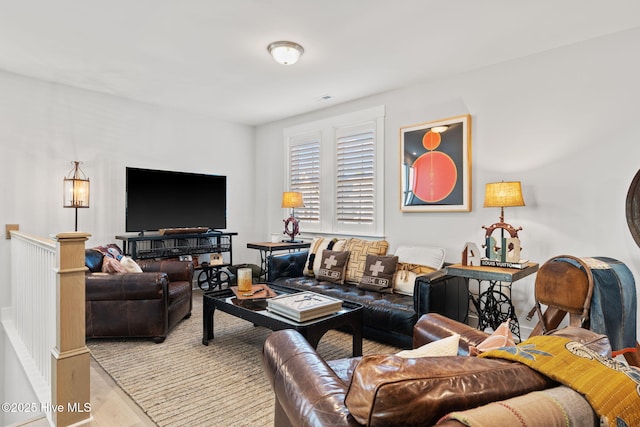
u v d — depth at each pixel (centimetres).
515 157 323
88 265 311
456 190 355
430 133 373
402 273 336
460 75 356
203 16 254
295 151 517
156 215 441
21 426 195
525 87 318
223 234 485
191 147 498
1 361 345
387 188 414
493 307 309
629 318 216
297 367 128
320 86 394
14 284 327
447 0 234
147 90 408
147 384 232
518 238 297
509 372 84
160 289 302
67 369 189
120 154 432
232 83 385
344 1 236
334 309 248
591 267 213
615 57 277
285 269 400
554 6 240
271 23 263
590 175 287
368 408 78
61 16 254
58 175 388
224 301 284
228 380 238
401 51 308
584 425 73
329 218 472
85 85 392
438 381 78
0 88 353
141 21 261
